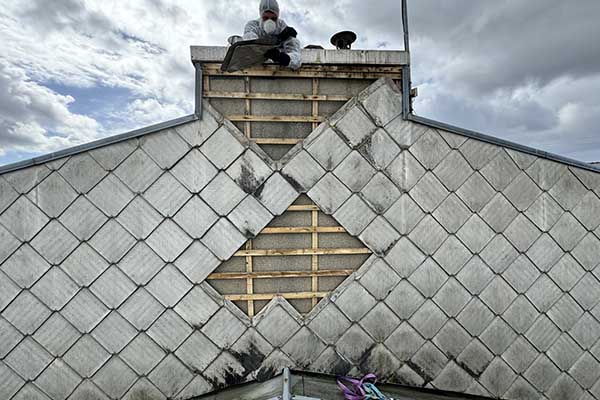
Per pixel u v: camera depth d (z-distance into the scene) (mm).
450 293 3211
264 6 2828
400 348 3180
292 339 3088
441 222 3176
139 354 2949
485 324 3250
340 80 3088
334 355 3125
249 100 3004
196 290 2986
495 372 3270
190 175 2938
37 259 2807
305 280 3139
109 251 2885
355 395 2691
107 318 2908
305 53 2918
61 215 2814
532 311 3285
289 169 3021
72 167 2812
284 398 2432
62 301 2852
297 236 3104
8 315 2791
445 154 3152
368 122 3084
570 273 3309
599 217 3314
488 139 3162
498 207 3217
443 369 3223
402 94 3096
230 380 3043
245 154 2980
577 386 3342
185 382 3000
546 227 3268
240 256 3041
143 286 2934
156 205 2914
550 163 3250
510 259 3248
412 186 3137
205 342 3014
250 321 3049
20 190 2760
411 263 3168
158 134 2895
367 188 3102
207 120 2932
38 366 2844
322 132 3045
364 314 3145
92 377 2910
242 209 2994
